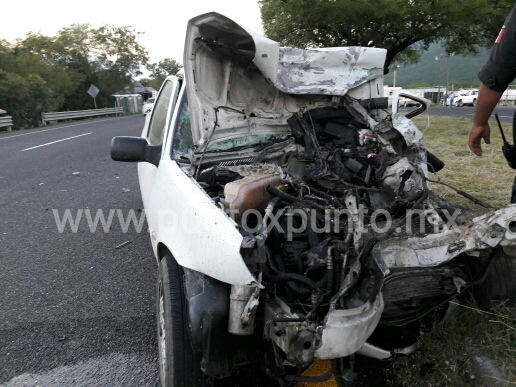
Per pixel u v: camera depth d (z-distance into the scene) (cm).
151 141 422
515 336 265
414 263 230
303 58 372
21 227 578
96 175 894
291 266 240
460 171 686
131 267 447
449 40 1231
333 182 312
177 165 317
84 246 506
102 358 306
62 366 298
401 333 275
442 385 251
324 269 228
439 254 233
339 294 205
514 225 226
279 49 341
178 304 245
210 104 347
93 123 2697
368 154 333
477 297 286
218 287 222
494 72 261
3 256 482
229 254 204
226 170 302
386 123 357
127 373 290
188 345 237
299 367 202
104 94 4597
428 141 1048
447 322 279
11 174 933
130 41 4772
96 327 343
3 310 369
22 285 413
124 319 353
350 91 385
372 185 313
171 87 406
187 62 329
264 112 374
